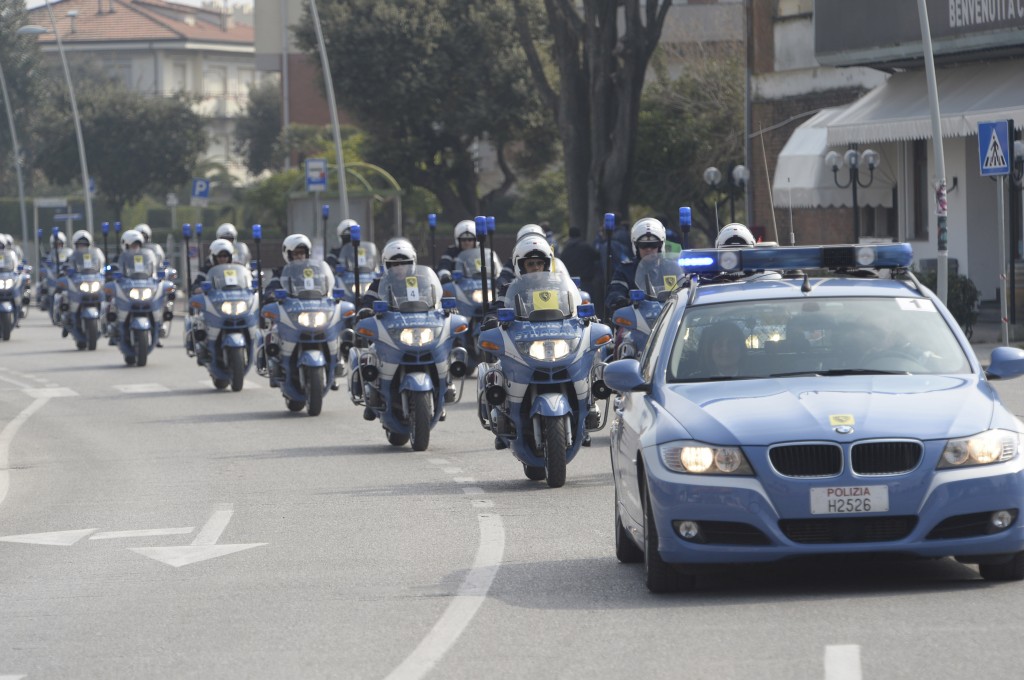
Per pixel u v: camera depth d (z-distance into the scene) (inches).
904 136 3316.9
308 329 2395.4
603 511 1430.9
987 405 996.6
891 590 1008.2
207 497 1621.6
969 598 970.7
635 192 5472.4
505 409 1625.2
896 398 995.3
